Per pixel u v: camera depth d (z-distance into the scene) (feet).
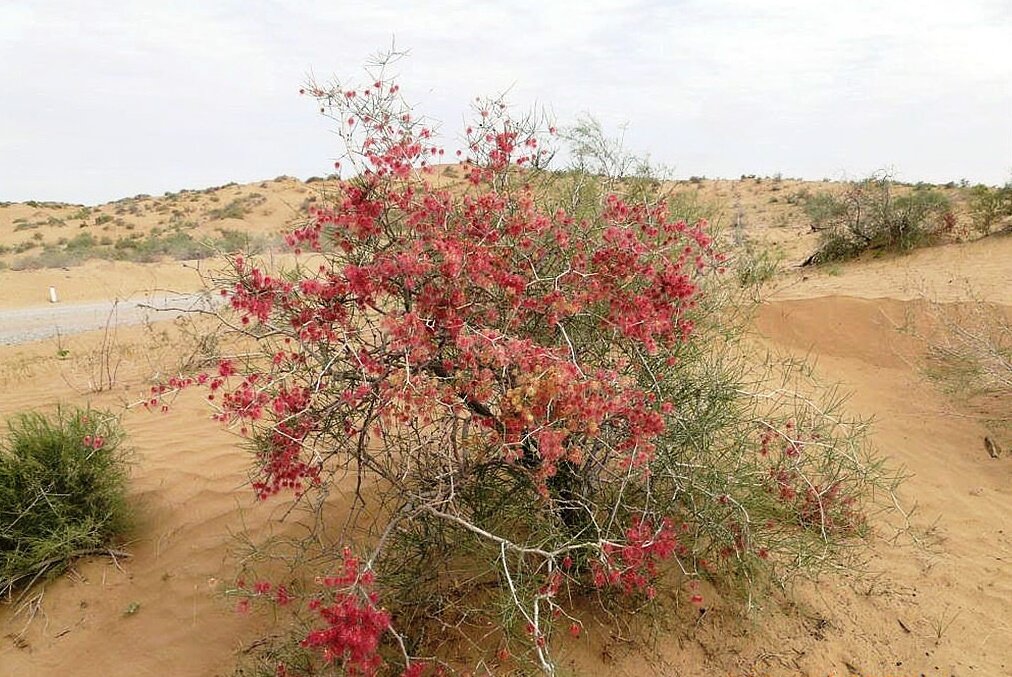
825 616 10.87
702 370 11.05
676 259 10.24
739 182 133.18
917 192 50.88
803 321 24.54
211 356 10.32
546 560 8.83
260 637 10.27
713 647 10.07
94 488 12.62
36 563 11.59
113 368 26.32
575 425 8.01
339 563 10.57
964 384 19.92
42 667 10.19
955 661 10.13
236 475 14.88
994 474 16.15
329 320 8.26
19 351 34.76
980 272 34.63
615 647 9.84
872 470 12.55
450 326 8.20
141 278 71.26
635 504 9.75
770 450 11.99
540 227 9.02
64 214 157.48
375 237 8.70
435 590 9.82
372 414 8.37
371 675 7.05
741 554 10.18
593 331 9.92
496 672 9.07
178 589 11.45
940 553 12.84
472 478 9.30
